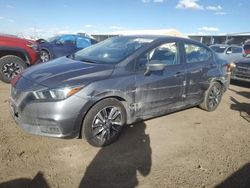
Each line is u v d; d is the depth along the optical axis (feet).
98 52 15.29
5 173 10.32
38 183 9.91
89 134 12.19
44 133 11.57
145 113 14.49
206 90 18.47
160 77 14.56
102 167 11.21
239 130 16.40
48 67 13.33
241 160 12.60
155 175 10.91
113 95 12.53
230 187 10.51
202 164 12.00
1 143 12.47
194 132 15.55
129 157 12.16
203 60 18.01
